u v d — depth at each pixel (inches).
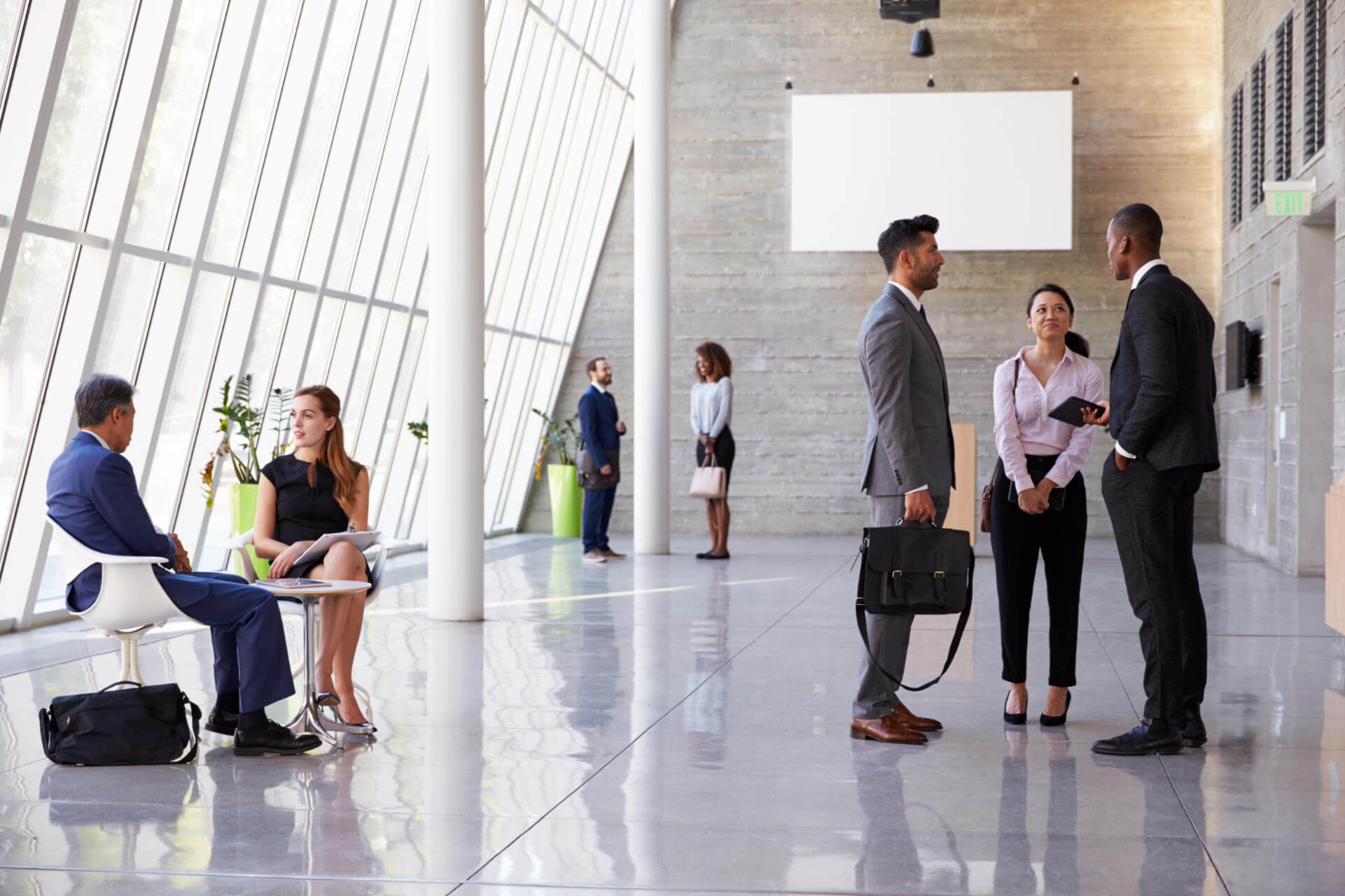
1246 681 239.8
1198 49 629.9
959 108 630.5
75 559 182.1
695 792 159.8
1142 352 175.0
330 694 189.3
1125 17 634.2
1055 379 197.9
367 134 461.4
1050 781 164.7
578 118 621.0
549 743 188.4
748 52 660.7
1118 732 195.0
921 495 181.2
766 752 182.1
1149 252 182.4
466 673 249.3
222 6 340.8
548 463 681.6
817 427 658.2
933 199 633.6
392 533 558.6
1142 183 634.2
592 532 500.7
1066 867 129.5
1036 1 639.8
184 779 166.6
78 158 322.0
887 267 190.9
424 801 155.9
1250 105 532.4
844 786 162.7
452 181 317.7
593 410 497.7
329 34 408.2
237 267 380.2
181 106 368.5
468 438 324.2
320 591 179.3
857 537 644.7
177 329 350.3
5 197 276.7
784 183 659.4
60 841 138.9
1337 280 370.6
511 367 614.9
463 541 324.5
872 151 637.9
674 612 342.6
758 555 530.0
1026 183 625.6
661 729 198.2
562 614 339.9
